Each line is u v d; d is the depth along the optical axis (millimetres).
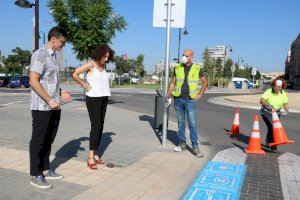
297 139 10562
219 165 6855
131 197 4918
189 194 5191
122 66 73938
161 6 8070
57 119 5305
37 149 4984
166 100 8008
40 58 4828
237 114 11039
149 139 9000
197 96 7457
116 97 27828
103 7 18156
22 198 4602
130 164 6500
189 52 7398
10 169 5727
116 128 10633
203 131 11359
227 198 5129
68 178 5508
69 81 53406
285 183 5938
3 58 75750
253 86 61844
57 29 4980
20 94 27094
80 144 7898
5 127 9820
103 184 5344
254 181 5973
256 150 8164
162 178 5828
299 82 107875
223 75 78750
